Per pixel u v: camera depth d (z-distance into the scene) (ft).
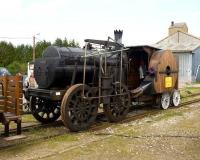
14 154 26.13
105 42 39.09
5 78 30.07
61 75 34.60
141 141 29.66
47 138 31.37
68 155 25.72
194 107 50.83
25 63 151.94
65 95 33.30
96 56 38.29
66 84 35.96
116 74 40.63
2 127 35.35
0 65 160.86
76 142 29.81
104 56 38.65
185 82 120.06
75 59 35.70
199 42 132.77
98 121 39.65
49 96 34.37
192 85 103.86
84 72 35.06
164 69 46.29
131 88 46.37
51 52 35.53
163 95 48.03
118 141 29.73
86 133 33.35
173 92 50.44
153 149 27.14
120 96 39.34
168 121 38.93
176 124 37.09
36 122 39.50
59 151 26.86
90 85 37.96
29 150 27.25
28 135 32.65
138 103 50.85
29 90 37.50
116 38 44.55
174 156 25.29
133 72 46.83
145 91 43.50
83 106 34.76
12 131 33.24
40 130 35.12
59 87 35.91
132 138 30.78
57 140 30.48
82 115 34.60
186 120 39.52
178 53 126.21
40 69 36.01
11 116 28.04
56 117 39.75
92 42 37.29
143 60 47.60
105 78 37.58
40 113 39.73
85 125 34.71
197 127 35.37
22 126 36.78
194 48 125.08
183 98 62.39
